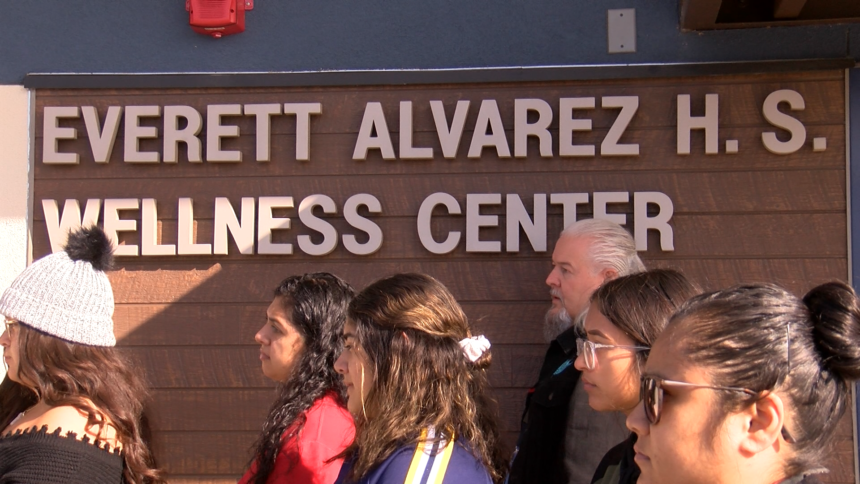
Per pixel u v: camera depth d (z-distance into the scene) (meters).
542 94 2.90
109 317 1.73
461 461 1.45
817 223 2.75
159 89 3.01
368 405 1.53
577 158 2.86
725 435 0.93
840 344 0.94
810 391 0.93
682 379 0.96
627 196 2.80
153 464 1.73
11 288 1.67
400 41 2.96
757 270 2.76
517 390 2.81
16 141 3.01
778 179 2.78
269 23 3.00
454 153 2.86
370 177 2.93
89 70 3.03
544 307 2.83
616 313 1.47
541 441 2.04
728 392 0.92
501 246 2.85
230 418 2.89
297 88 2.98
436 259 2.88
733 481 0.93
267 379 2.89
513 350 2.83
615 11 2.89
